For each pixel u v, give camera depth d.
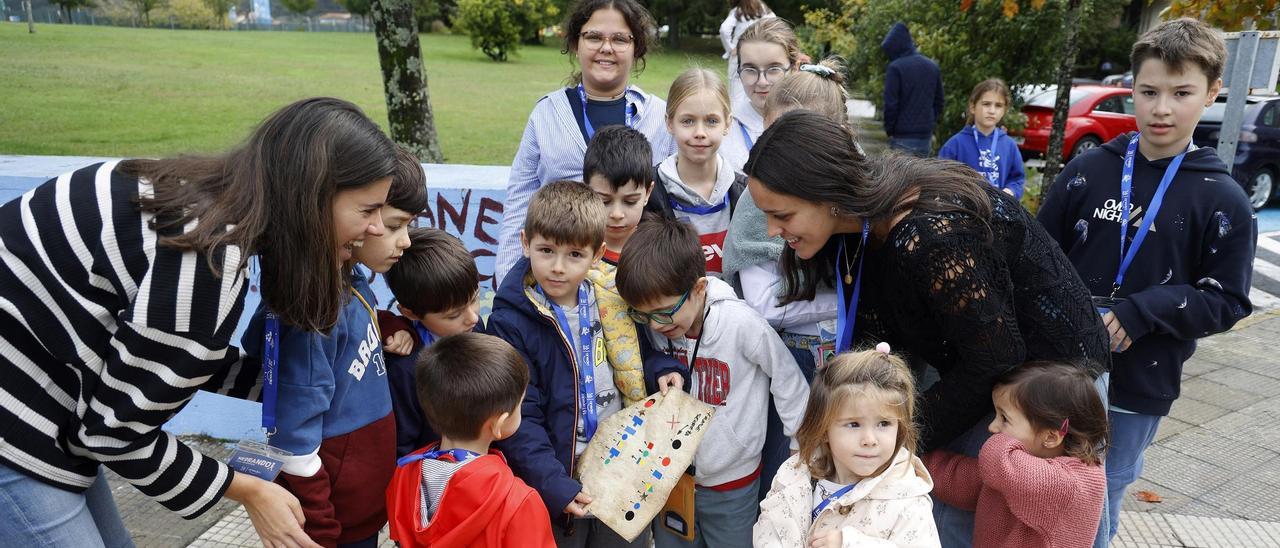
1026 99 11.49
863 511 1.94
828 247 2.19
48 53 21.98
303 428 1.87
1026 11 10.10
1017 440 2.03
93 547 1.72
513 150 10.50
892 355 2.03
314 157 1.51
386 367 2.23
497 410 1.95
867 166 1.89
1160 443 3.95
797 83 2.81
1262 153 9.26
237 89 16.36
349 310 1.99
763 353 2.30
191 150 1.79
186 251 1.48
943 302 1.82
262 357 1.94
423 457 2.00
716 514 2.41
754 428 2.35
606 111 3.21
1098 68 23.23
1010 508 2.01
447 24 46.59
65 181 1.59
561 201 2.17
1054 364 1.98
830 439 1.97
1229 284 2.32
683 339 2.35
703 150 2.76
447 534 1.90
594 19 3.08
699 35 43.53
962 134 6.25
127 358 1.49
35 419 1.58
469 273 2.22
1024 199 7.89
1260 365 4.99
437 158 5.86
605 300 2.35
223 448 3.68
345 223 1.60
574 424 2.24
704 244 2.83
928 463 2.23
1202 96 2.37
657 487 2.18
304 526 1.92
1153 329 2.31
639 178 2.59
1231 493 3.49
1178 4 5.29
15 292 1.52
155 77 17.78
